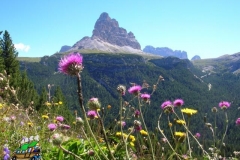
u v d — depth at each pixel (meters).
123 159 0.57
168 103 0.69
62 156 0.51
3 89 0.92
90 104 0.36
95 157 0.52
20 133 0.83
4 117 0.91
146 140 0.69
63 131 0.86
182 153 0.64
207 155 0.58
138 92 0.54
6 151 0.54
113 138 0.64
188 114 0.66
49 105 1.43
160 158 0.62
